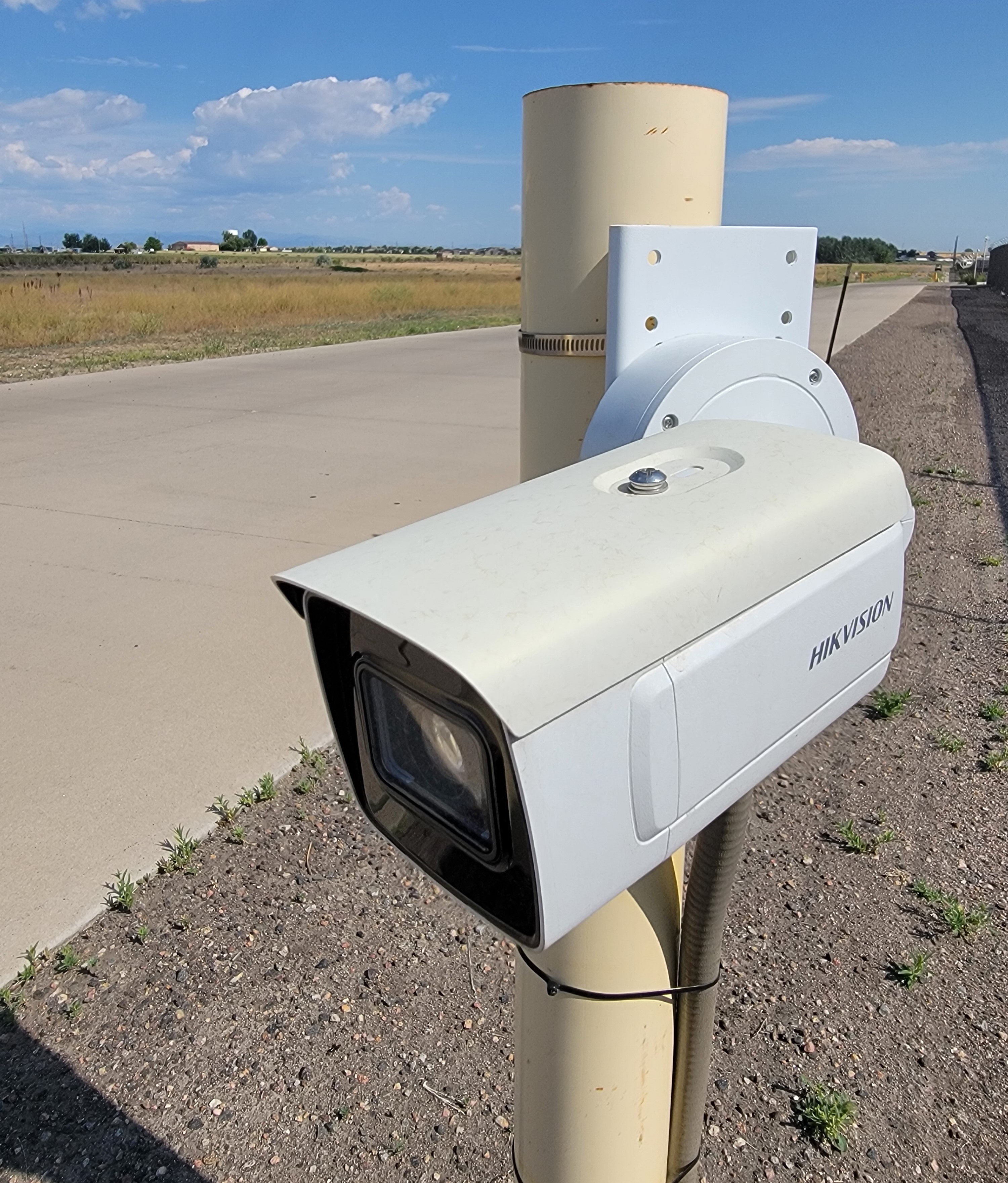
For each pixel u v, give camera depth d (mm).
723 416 1083
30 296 21391
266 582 4746
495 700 639
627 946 1029
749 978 2322
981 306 28344
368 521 5773
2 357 14367
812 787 3113
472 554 761
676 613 747
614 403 1041
